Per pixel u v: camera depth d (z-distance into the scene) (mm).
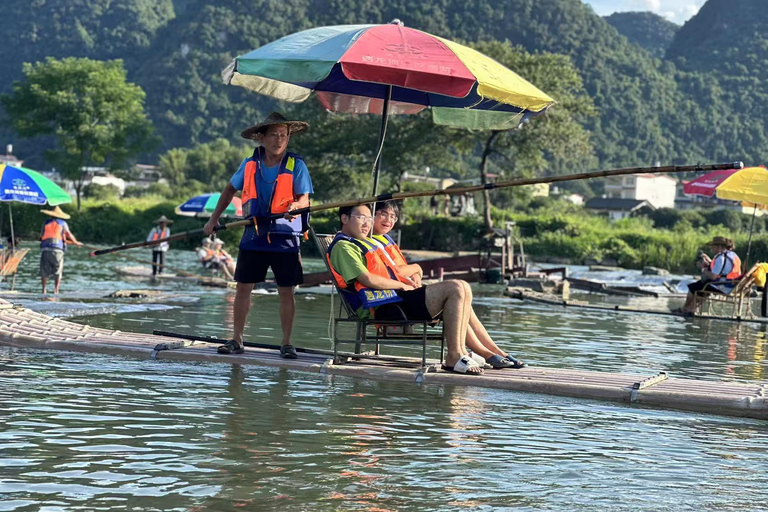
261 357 8188
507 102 7754
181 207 25484
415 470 4828
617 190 128500
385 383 7484
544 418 6352
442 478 4695
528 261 45844
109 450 5008
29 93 69500
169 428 5562
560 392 7246
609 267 43469
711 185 17609
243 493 4305
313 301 17109
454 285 7664
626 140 166750
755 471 5105
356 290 7707
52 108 68688
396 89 9320
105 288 18344
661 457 5352
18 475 4488
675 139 175125
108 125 70312
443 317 7742
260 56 7684
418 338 7836
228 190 8156
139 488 4332
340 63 7391
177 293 17250
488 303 18406
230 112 179500
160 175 139875
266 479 4551
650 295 24297
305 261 38688
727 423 6480
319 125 57750
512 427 6008
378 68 7461
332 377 7656
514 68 52625
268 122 7758
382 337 7895
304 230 8180
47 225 16281
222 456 4957
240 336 8438
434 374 7559
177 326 11453
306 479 4574
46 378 7090
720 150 180250
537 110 7953
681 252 44594
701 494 4574
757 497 4555
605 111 168500
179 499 4180
